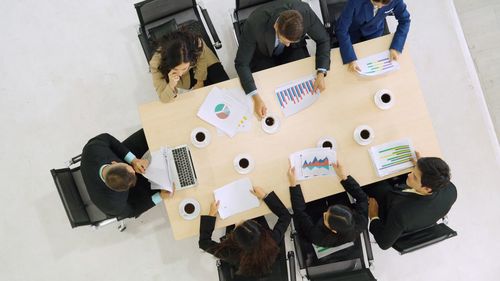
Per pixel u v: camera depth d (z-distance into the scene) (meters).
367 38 2.48
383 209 2.26
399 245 2.12
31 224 2.86
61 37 2.98
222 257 1.98
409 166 2.16
